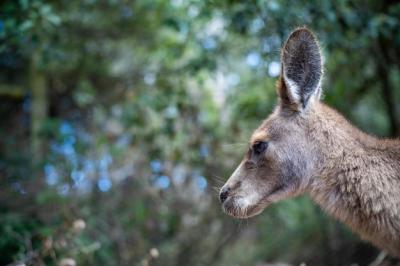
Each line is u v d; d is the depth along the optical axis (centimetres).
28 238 1012
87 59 1495
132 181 1335
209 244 1365
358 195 681
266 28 1110
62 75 1511
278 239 1455
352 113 1462
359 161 688
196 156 1338
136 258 1266
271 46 1137
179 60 1374
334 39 1076
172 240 1342
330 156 698
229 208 739
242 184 734
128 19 1427
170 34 1390
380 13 1166
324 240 1446
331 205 702
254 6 1046
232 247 1402
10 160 1280
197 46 1266
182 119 1338
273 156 719
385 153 689
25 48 1248
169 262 1325
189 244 1349
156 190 1334
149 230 1317
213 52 1241
